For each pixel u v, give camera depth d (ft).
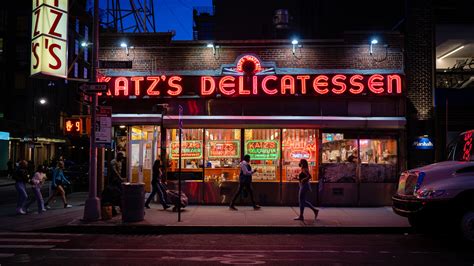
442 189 31.17
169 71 53.36
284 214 45.01
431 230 32.78
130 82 51.85
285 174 52.13
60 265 25.13
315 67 52.85
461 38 53.98
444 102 52.44
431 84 52.90
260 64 52.60
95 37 42.73
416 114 52.49
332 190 51.42
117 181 44.37
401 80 50.65
